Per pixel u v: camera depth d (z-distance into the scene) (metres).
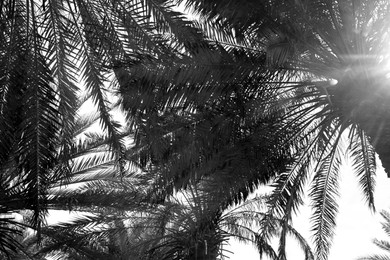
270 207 11.70
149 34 8.29
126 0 8.00
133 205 12.70
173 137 9.62
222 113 9.33
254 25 8.50
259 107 9.62
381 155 8.40
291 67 9.22
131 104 8.83
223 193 10.46
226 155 10.24
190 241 12.80
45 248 12.79
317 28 8.62
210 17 8.76
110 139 9.02
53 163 8.43
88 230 13.20
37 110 8.09
